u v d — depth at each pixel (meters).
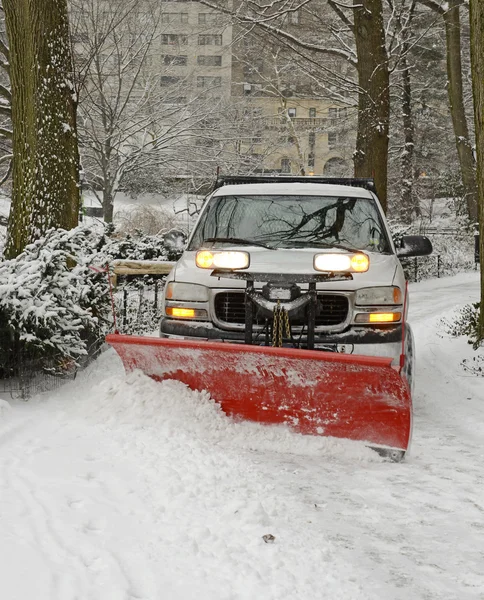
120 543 3.65
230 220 7.18
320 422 5.54
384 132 18.61
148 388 5.86
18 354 6.71
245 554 3.63
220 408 5.76
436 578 3.60
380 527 4.21
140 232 16.66
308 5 25.06
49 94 8.47
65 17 8.63
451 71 31.09
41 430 5.55
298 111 46.50
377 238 7.01
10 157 19.23
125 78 28.36
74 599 3.05
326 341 6.01
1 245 9.76
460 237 33.62
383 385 5.25
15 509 3.97
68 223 8.58
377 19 18.61
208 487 4.52
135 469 4.77
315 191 7.48
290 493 4.69
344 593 3.33
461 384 8.10
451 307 15.02
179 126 29.36
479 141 9.48
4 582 3.17
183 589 3.23
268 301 5.93
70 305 6.91
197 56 32.53
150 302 12.23
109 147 27.20
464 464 5.46
